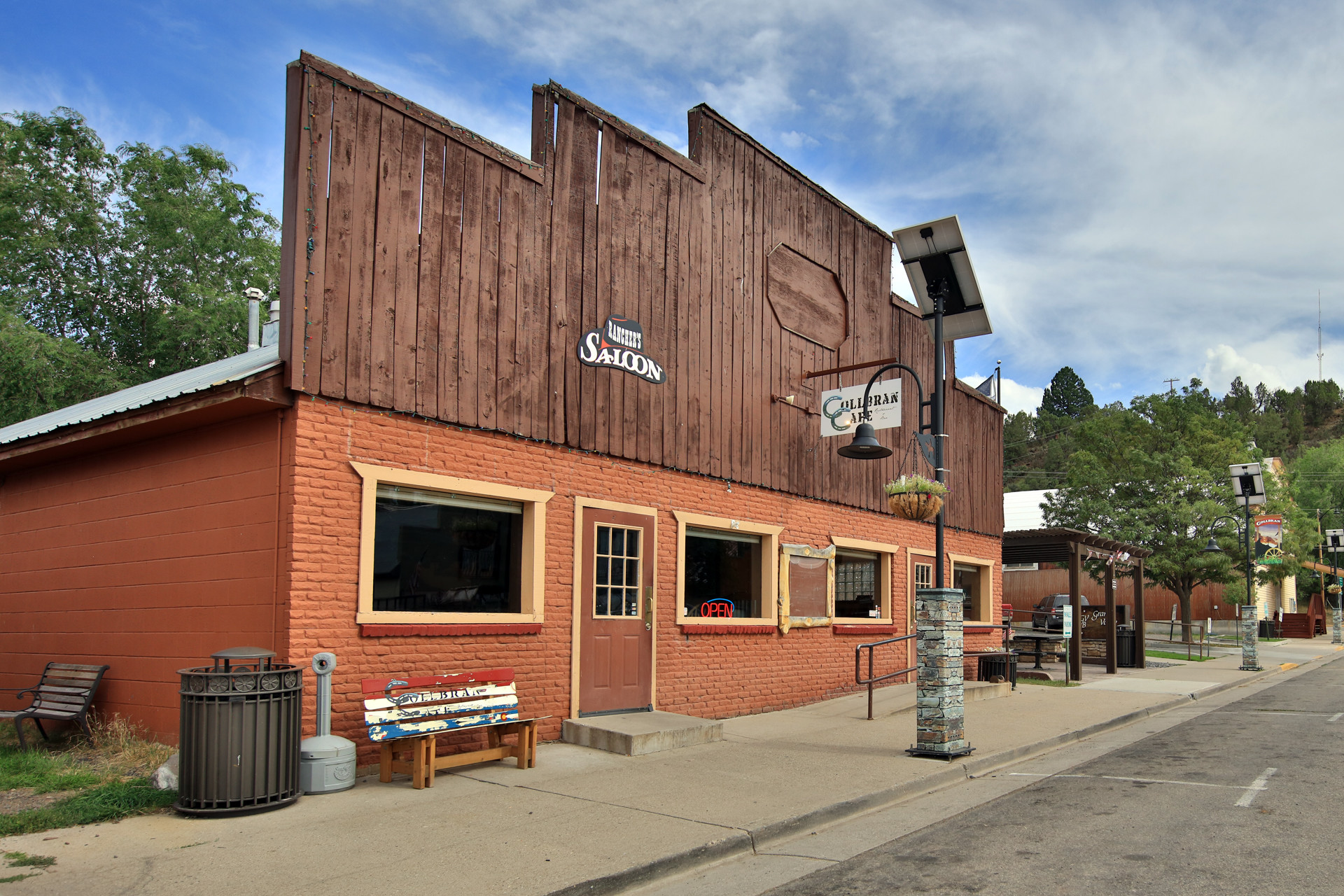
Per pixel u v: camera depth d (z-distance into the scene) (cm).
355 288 845
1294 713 1378
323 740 752
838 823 725
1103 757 999
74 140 2747
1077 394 12581
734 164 1330
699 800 743
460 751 910
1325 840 625
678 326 1204
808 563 1430
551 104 1058
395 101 893
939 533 977
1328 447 7044
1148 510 3509
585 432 1057
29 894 500
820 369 1482
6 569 1140
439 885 529
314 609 791
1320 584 5338
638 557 1118
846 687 1481
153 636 916
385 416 861
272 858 572
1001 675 1700
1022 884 544
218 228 2819
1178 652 3095
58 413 1416
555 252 1044
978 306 1035
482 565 958
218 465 871
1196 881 539
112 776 773
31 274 2727
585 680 1034
